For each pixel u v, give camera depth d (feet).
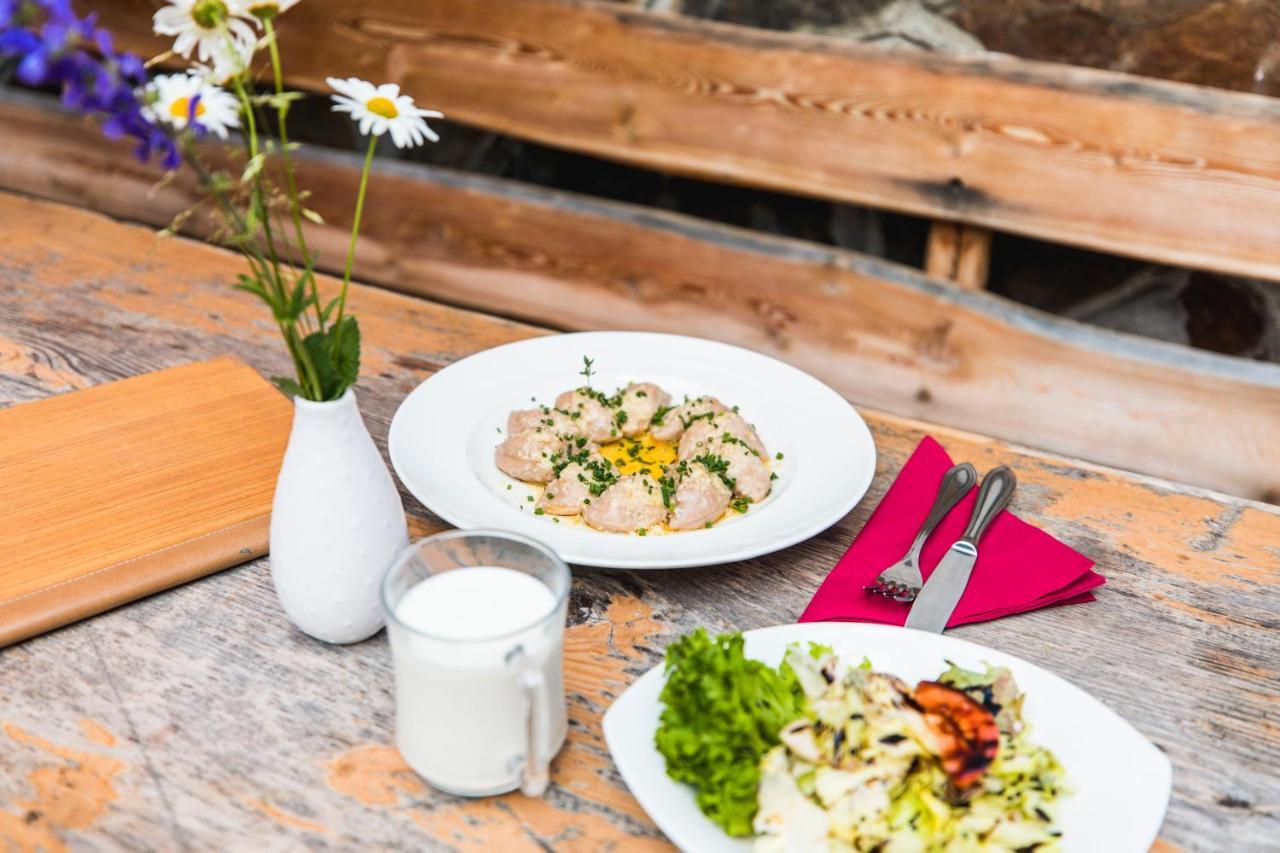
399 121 2.36
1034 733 2.31
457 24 5.48
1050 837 2.14
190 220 6.40
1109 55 4.48
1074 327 4.86
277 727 2.41
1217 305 4.83
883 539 2.83
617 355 3.39
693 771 2.16
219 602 2.67
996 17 4.63
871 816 2.12
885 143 4.90
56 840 2.21
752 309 5.52
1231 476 4.76
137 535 2.74
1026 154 4.65
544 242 5.85
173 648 2.56
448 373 3.21
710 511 2.83
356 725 2.42
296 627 2.61
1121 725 2.29
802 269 5.32
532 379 3.29
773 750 2.15
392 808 2.28
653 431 3.18
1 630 2.52
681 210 5.81
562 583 2.24
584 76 5.34
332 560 2.45
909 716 2.19
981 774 2.13
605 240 5.70
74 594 2.60
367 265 6.31
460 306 6.23
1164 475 4.89
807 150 5.06
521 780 2.25
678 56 5.13
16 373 3.40
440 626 2.24
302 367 2.36
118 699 2.45
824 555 2.83
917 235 5.31
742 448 2.97
